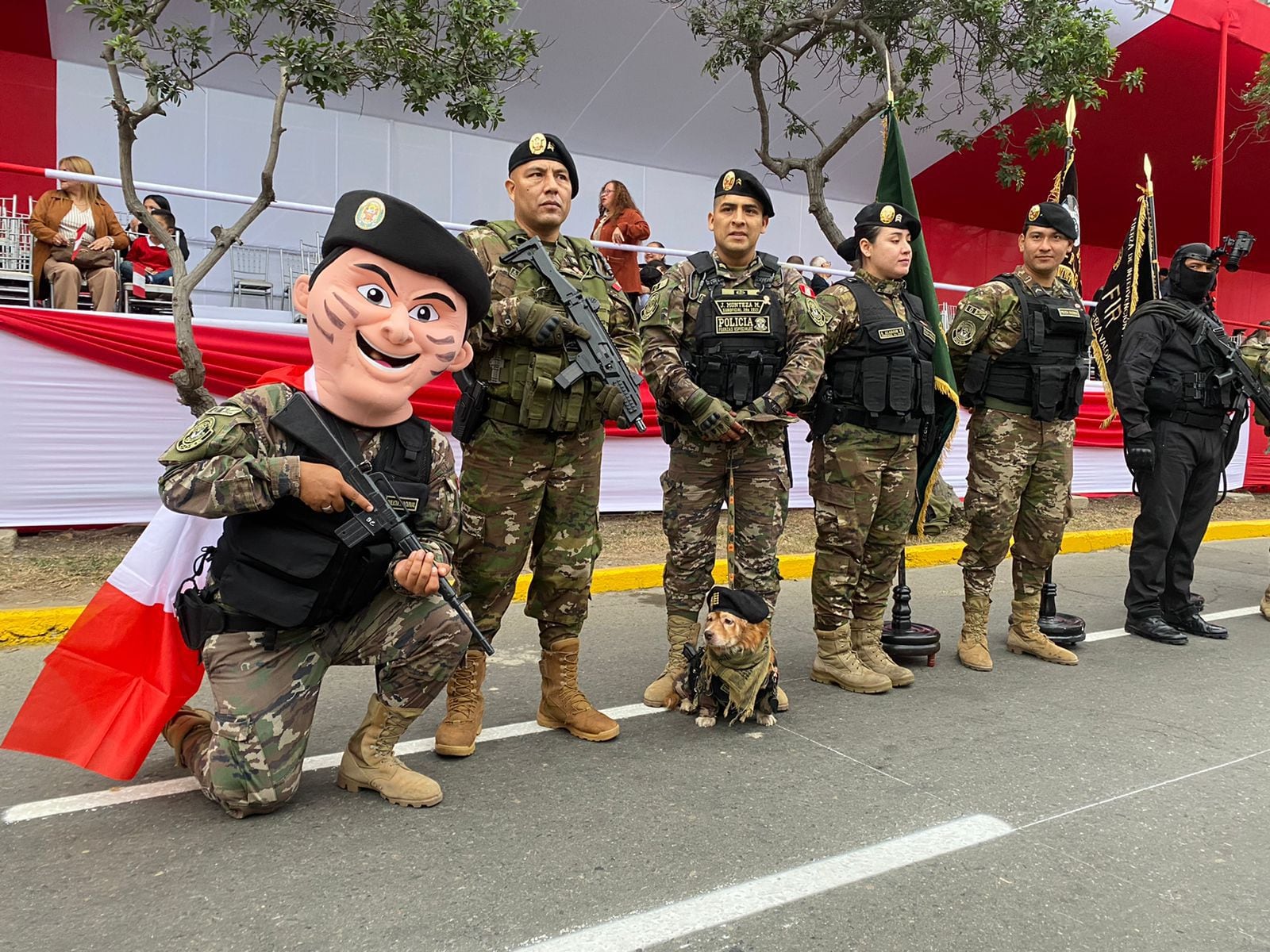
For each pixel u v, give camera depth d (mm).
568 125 11523
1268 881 2520
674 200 12742
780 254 13336
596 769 3145
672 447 3865
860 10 8484
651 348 3617
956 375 4566
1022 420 4422
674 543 3877
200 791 2857
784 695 3797
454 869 2414
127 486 5809
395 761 2873
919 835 2717
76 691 2730
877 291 4043
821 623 4203
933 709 3916
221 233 5457
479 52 5219
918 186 14773
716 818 2785
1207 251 5168
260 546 2477
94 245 5992
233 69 9578
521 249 3074
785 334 3662
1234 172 15516
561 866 2453
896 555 4172
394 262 2486
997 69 10805
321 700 3781
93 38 8961
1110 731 3713
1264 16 11859
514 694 3963
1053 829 2797
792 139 12586
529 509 3154
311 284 2543
